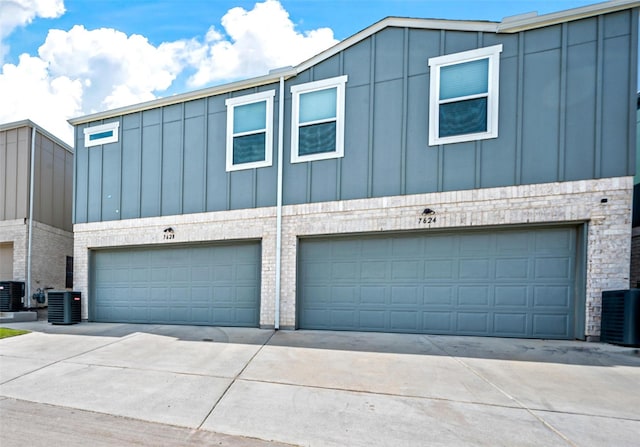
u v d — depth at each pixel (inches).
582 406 133.2
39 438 112.0
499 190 255.6
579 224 243.3
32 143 438.9
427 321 271.4
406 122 279.9
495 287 259.0
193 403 139.0
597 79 239.3
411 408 132.3
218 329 298.0
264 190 313.7
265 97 318.0
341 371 176.2
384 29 288.0
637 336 210.7
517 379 162.6
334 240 297.7
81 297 360.2
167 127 349.7
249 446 106.9
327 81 300.4
